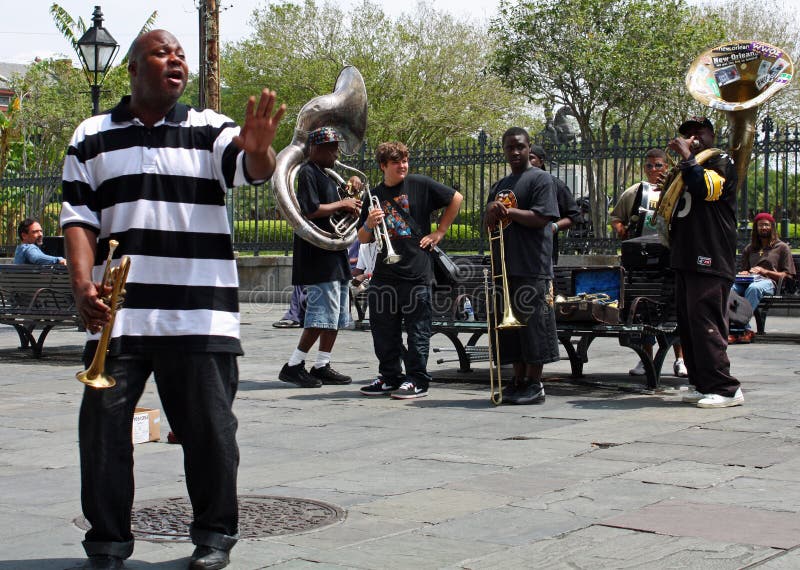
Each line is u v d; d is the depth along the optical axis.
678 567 3.46
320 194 8.22
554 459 5.29
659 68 28.23
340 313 8.52
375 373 9.26
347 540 3.86
